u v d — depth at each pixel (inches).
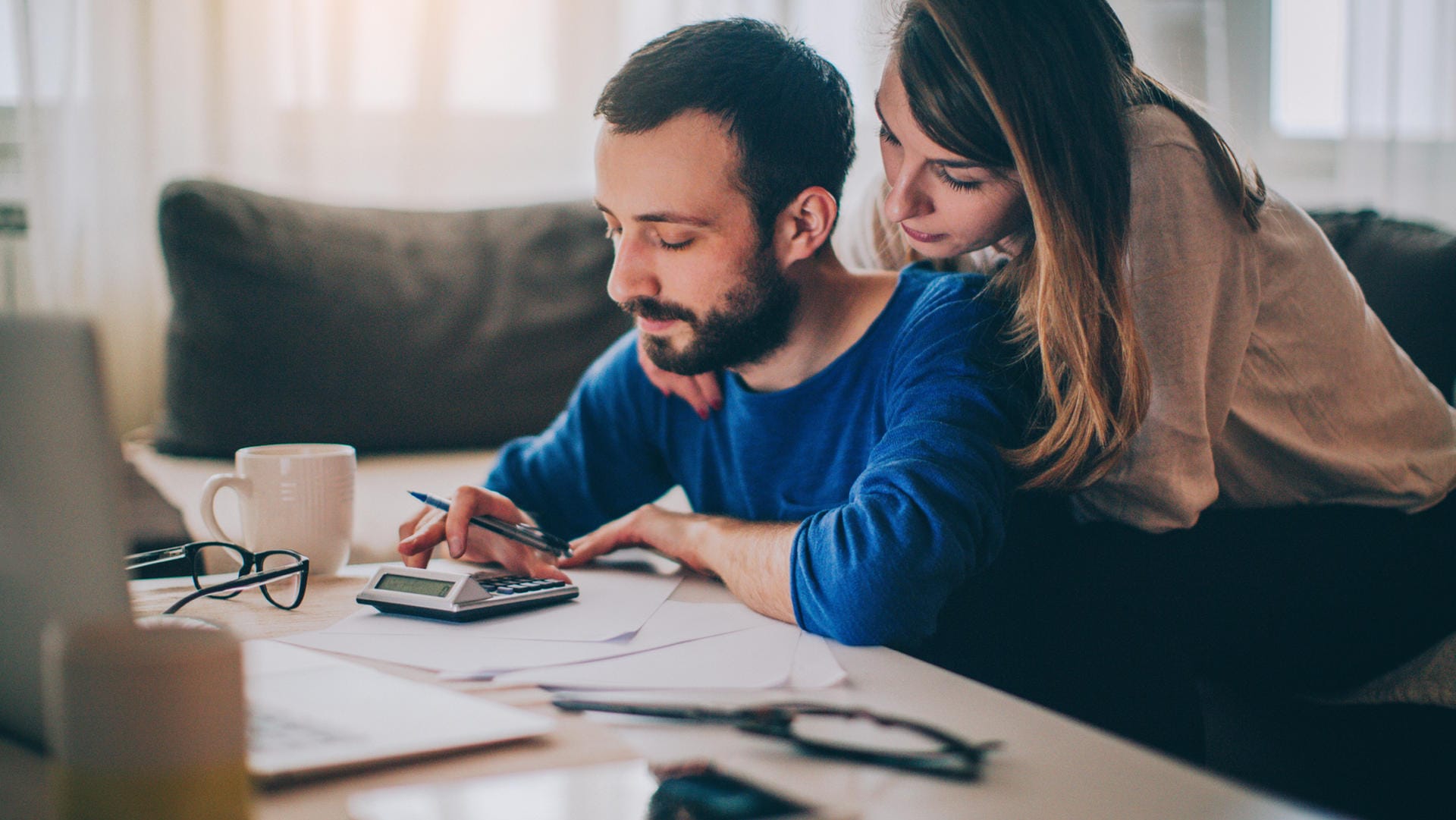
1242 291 43.3
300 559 34.9
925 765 20.7
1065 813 18.5
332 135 92.4
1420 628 49.8
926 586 32.8
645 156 37.6
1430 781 47.9
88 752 14.7
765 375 44.6
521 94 99.0
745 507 47.3
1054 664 43.3
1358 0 113.5
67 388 20.0
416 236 83.4
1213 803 19.1
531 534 39.0
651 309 39.8
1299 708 50.6
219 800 15.2
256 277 76.5
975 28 37.1
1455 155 117.0
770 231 39.5
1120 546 44.2
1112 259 38.7
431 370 79.7
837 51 100.7
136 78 87.8
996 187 39.9
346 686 24.1
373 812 18.2
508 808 18.5
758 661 28.0
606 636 30.0
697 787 19.5
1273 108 116.3
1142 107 42.4
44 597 20.3
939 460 35.3
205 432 74.5
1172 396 41.4
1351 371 47.8
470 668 27.0
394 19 93.4
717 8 99.7
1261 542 46.4
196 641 15.6
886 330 43.3
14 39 83.7
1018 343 40.5
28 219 85.1
